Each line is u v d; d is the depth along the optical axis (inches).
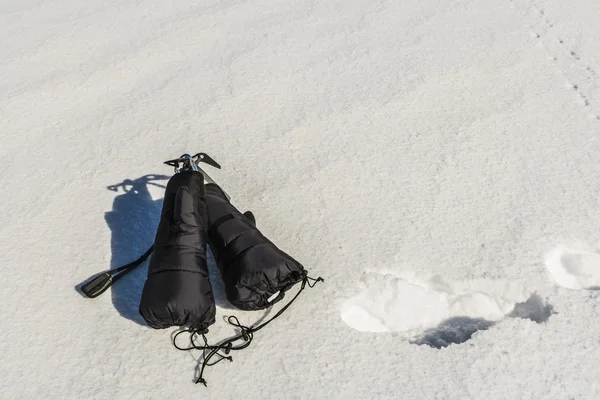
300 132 140.9
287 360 93.2
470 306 105.3
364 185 126.3
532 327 97.7
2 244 113.5
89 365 92.7
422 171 129.7
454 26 179.5
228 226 98.3
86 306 101.6
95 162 133.2
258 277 91.0
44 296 103.6
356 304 104.7
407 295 104.1
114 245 113.1
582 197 122.8
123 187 126.3
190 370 92.0
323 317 99.6
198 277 90.2
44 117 146.8
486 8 187.9
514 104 148.6
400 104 149.2
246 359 93.3
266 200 122.6
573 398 88.2
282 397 88.4
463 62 163.9
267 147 136.6
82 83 157.6
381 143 137.4
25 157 135.1
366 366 92.6
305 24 181.9
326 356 93.8
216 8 191.0
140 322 98.8
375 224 117.1
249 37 176.2
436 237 114.4
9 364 93.0
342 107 148.5
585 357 93.4
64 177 129.3
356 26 180.5
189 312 87.5
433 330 103.0
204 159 113.8
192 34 177.9
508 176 128.3
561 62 163.3
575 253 113.0
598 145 135.9
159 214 119.9
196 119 145.3
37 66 164.7
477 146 136.0
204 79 159.2
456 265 108.9
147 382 90.3
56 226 117.3
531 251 111.1
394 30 178.4
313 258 110.0
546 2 189.8
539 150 134.9
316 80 158.4
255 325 98.3
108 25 183.0
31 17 188.2
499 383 90.2
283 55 168.1
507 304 105.7
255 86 156.0
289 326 98.1
